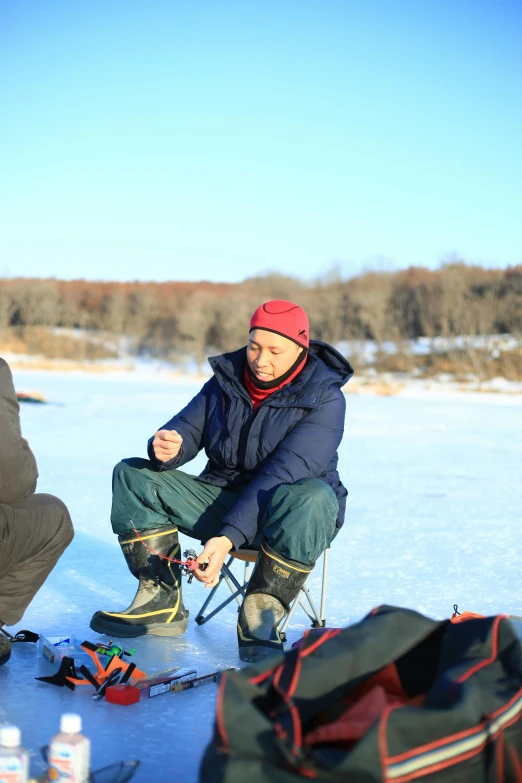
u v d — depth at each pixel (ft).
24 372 89.10
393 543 15.92
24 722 7.12
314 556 9.15
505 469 26.89
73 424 36.40
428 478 24.59
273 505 9.07
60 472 23.50
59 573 13.04
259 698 5.15
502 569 13.87
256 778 4.59
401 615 6.01
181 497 9.99
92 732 6.99
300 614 11.16
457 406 57.47
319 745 4.83
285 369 9.77
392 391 75.00
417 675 6.09
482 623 6.00
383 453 30.30
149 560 10.02
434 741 4.80
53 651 8.70
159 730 7.10
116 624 9.80
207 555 8.84
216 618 11.08
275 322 9.60
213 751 4.78
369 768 4.40
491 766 5.06
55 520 8.64
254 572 9.29
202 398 10.41
